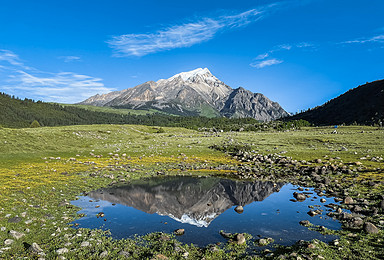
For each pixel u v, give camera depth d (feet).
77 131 348.59
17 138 246.88
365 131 391.86
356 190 100.37
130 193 104.37
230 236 59.77
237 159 218.59
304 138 332.39
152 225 68.03
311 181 129.29
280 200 95.71
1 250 47.83
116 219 72.08
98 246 52.75
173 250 51.29
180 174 154.92
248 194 106.83
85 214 74.95
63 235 57.67
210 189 116.57
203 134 495.00
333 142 287.69
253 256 49.44
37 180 112.27
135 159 209.87
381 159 175.11
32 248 48.67
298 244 53.98
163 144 316.81
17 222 61.62
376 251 49.32
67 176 127.44
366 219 67.41
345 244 53.31
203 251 51.98
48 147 240.53
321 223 68.08
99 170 149.38
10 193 86.43
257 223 70.03
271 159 202.08
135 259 47.85
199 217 76.02
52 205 80.53
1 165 151.23
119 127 481.87
